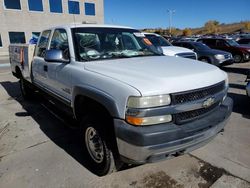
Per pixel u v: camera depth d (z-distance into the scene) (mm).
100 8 35219
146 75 2719
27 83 6160
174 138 2527
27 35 29578
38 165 3406
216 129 2984
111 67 3109
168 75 2721
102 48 3830
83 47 3670
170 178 3064
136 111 2455
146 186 2936
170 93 2521
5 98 6973
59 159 3549
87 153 3312
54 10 31109
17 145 4008
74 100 3451
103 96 2734
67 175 3176
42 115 5418
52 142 4082
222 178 3041
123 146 2576
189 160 3439
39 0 29781
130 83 2584
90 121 3057
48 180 3082
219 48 15211
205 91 2799
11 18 28094
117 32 4223
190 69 3025
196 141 2738
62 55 3689
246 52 14305
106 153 2881
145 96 2441
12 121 5078
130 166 3305
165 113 2518
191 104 2641
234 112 5367
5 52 28125
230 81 8906
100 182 3023
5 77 10727
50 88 4434
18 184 3016
